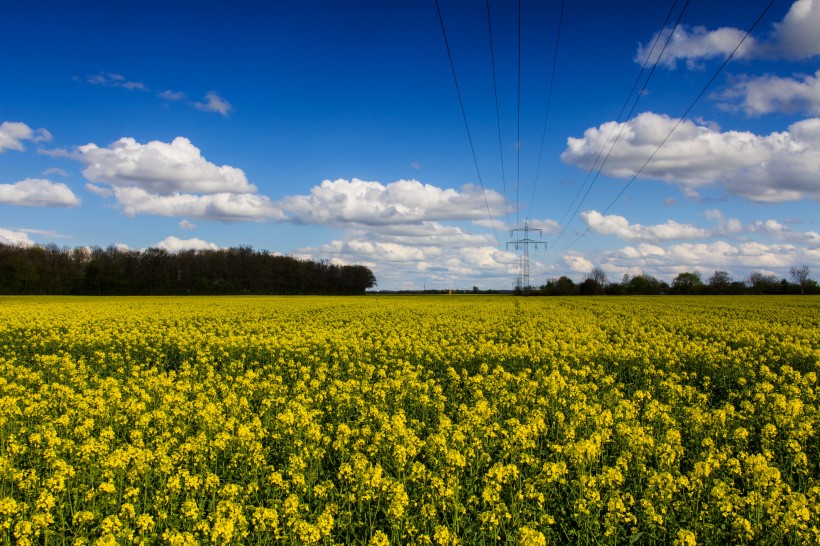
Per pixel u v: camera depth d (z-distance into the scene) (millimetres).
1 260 98125
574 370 16516
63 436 10953
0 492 8109
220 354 20719
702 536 7184
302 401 12867
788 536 6980
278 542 7141
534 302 65750
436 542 7234
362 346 21453
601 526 7555
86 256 112438
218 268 116250
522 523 7363
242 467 9094
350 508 7824
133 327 29109
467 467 9281
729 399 14531
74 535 7246
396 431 9695
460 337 24297
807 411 11852
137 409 11609
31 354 21953
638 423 11305
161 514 7293
